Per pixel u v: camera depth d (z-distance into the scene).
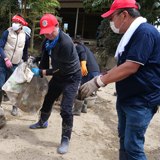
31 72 2.57
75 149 2.83
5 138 2.91
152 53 1.67
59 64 2.57
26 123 3.49
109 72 1.87
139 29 1.66
